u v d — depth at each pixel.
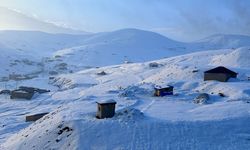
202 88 82.88
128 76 141.88
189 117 46.91
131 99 70.62
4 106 87.31
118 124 44.38
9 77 182.38
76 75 165.88
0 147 48.31
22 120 67.88
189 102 64.88
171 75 109.56
